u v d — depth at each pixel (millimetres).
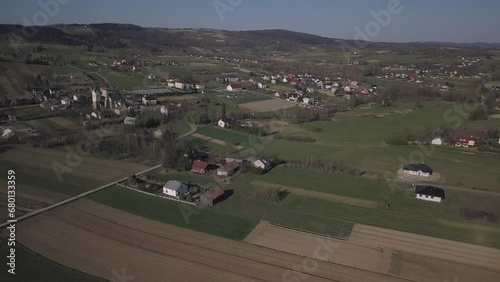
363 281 45688
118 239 54531
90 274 46406
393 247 53250
